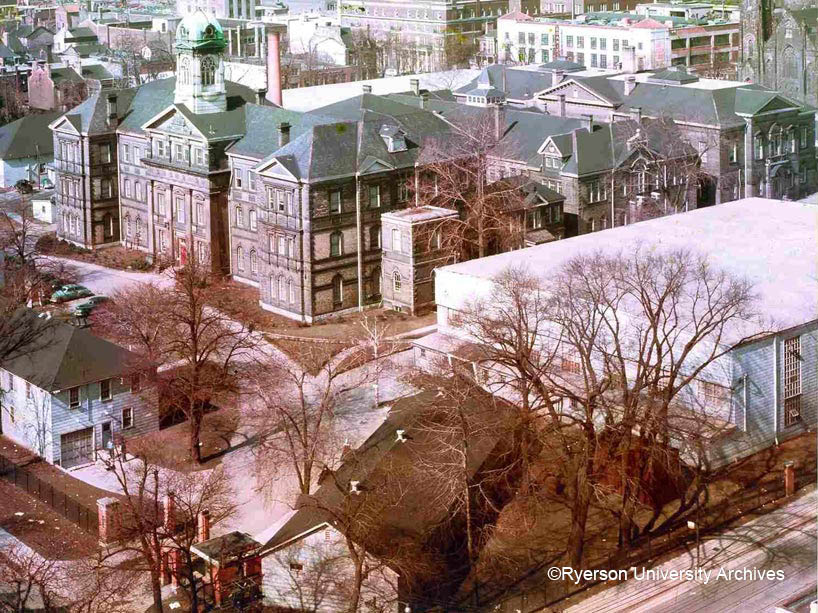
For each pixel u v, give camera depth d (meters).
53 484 125.62
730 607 97.56
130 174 197.00
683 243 148.50
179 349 134.88
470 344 133.88
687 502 112.81
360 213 166.50
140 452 128.38
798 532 107.81
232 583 102.38
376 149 169.00
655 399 112.69
